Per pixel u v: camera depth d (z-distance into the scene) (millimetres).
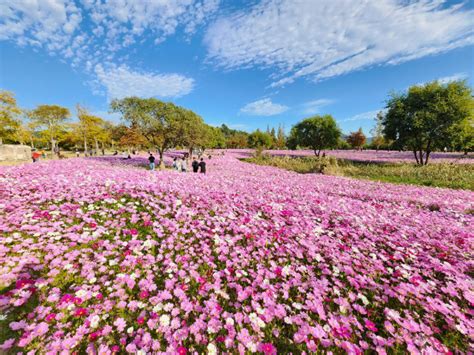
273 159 35625
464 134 24625
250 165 31125
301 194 11492
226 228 6348
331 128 42438
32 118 50469
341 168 24984
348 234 6648
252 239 5852
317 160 31344
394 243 6098
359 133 63219
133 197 8172
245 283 4340
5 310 3193
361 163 32531
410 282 4461
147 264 4453
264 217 7781
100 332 2938
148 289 3816
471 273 4961
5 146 34062
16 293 3299
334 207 9156
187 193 9453
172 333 3074
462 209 10055
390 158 37094
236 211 7996
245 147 90438
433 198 12031
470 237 6508
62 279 3990
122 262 4391
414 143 27938
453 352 3133
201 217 7062
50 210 6348
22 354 2674
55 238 4793
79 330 2939
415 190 14148
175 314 3316
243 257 4961
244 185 12898
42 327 2883
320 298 3828
